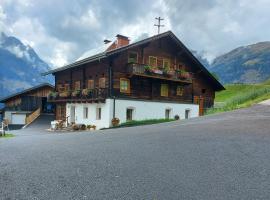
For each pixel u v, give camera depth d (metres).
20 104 42.91
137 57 28.91
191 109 33.44
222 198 3.99
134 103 28.14
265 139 7.59
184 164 5.65
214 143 7.45
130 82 28.34
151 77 28.38
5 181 5.06
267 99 19.36
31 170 5.76
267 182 4.51
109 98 26.48
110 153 7.08
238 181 4.60
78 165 6.01
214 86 36.88
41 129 29.38
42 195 4.33
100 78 28.34
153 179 4.86
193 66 34.25
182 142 7.93
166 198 4.06
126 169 5.52
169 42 31.62
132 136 10.11
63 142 9.83
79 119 30.67
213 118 14.12
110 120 26.42
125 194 4.26
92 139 10.17
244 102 21.52
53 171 5.62
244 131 9.02
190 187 4.43
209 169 5.26
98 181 4.88
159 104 30.30
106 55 25.62
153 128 12.64
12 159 6.99
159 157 6.34
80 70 31.92
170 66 31.80
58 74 36.69
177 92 32.81
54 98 34.78
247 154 6.14
